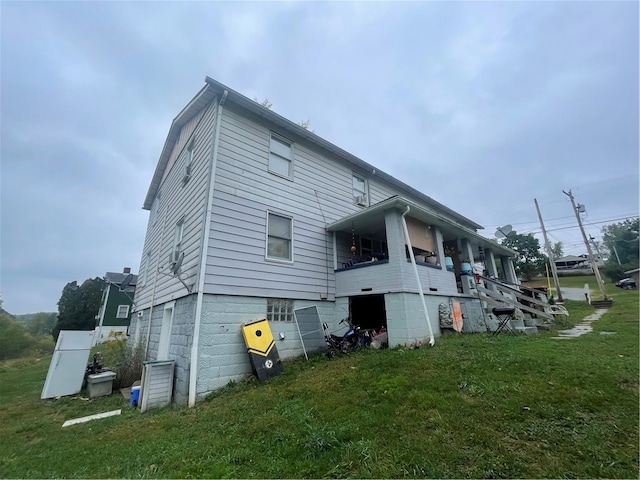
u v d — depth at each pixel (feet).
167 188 38.19
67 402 22.98
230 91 24.97
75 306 103.45
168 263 29.60
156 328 30.25
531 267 123.85
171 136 37.14
